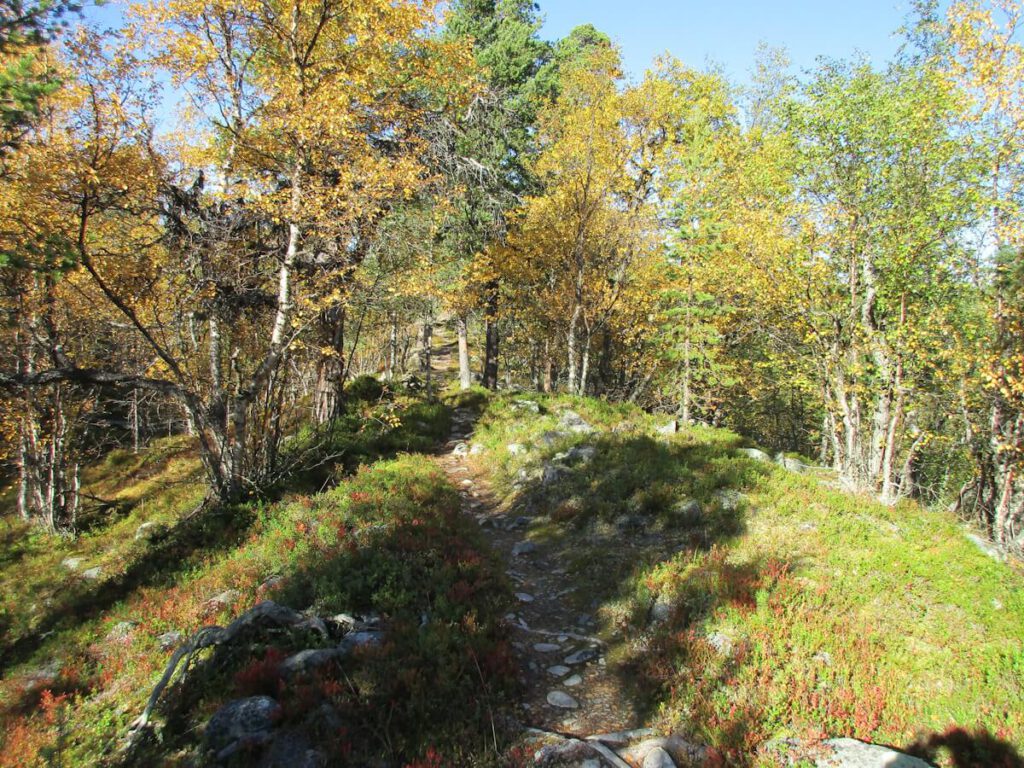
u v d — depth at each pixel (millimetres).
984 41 12695
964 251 14047
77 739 6039
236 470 12781
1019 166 12945
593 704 6496
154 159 11570
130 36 12141
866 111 14336
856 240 15148
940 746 5465
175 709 6000
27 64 9031
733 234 18125
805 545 9680
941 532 10383
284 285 13008
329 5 12711
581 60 29281
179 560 10688
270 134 13305
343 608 7590
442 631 6906
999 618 7559
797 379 19047
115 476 27266
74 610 9883
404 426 20000
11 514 23922
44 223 10344
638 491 11984
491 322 29906
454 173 19656
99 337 18312
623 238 24734
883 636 7297
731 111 26453
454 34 28234
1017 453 12641
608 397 30062
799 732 5637
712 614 7586
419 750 5227
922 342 14383
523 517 12555
